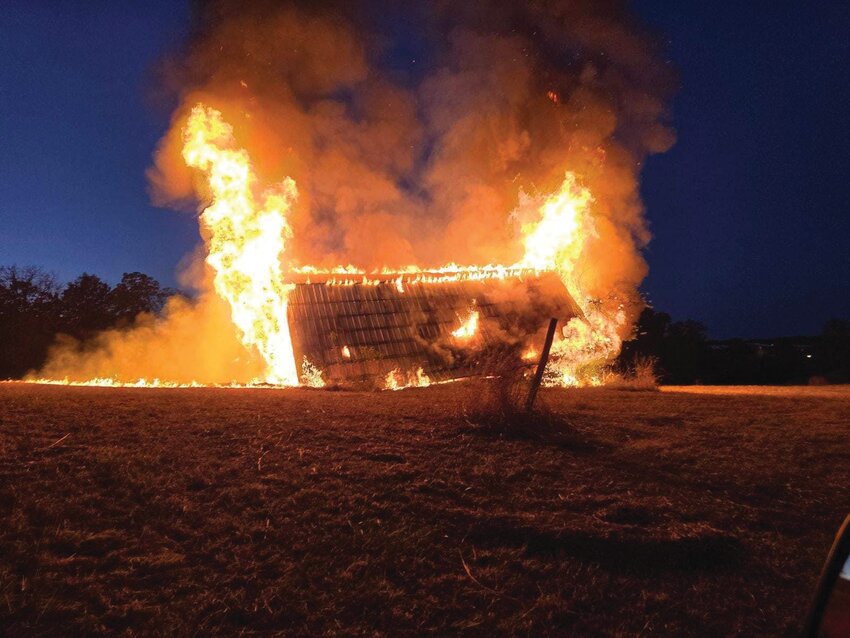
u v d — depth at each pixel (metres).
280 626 3.62
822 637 2.21
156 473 5.45
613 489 5.61
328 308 16.53
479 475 5.78
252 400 9.30
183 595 3.82
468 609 3.83
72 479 5.21
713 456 6.63
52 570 3.92
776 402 10.24
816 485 5.86
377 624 3.67
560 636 3.62
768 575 4.29
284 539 4.48
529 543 4.57
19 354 20.00
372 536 4.55
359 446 6.53
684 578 4.24
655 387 14.15
